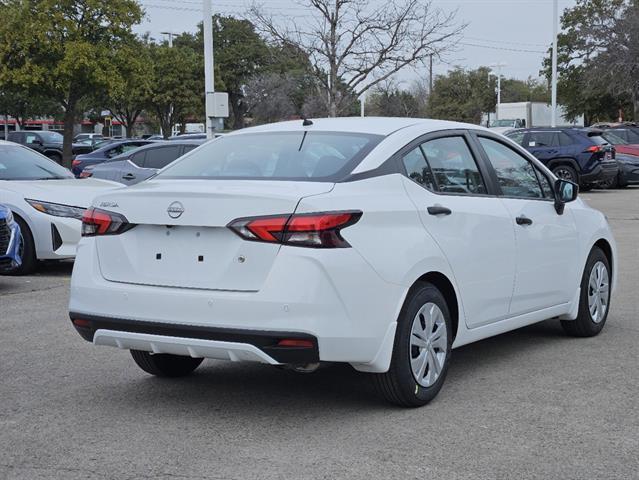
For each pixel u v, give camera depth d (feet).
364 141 17.67
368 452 14.74
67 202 34.47
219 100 55.93
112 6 94.12
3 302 29.17
